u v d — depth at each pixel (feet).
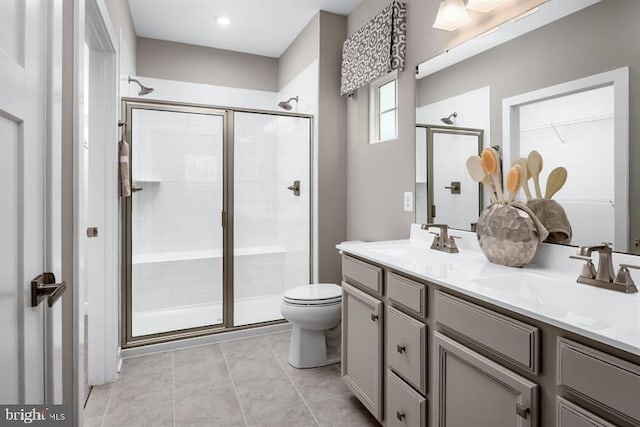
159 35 11.09
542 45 4.72
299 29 10.65
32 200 2.78
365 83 8.30
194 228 9.89
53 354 3.10
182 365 7.65
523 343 3.06
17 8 2.50
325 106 9.64
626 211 3.86
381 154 8.30
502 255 4.77
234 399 6.36
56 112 3.16
